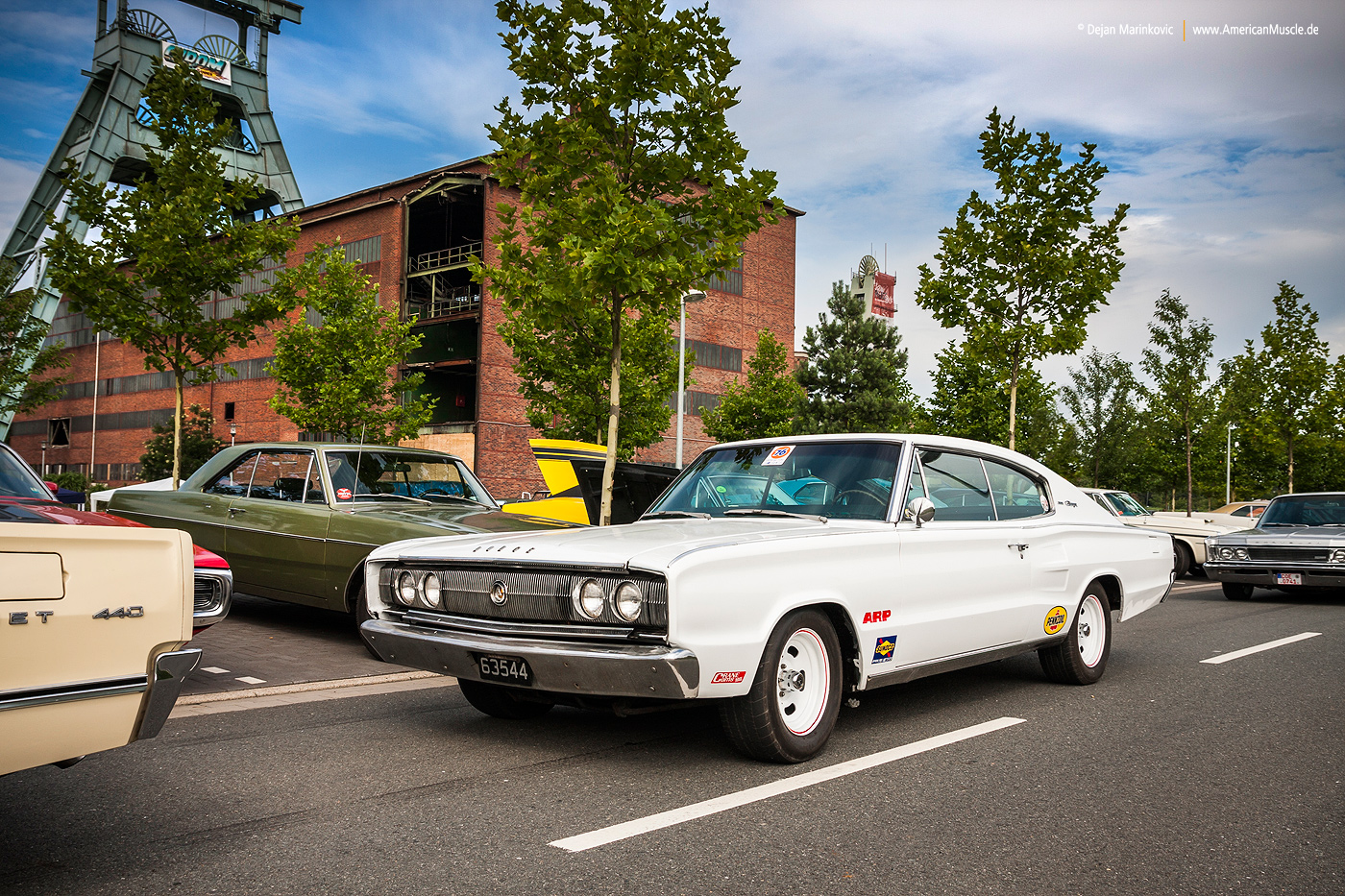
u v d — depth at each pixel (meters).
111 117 51.12
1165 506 38.09
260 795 3.59
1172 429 28.84
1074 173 14.20
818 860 2.98
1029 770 4.04
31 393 21.88
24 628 2.43
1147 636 8.50
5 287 22.08
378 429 26.52
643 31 8.71
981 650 5.02
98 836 3.13
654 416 21.33
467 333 43.47
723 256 8.95
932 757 4.23
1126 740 4.58
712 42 8.95
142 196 12.45
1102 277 13.95
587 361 20.14
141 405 61.03
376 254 43.44
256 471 8.13
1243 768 4.12
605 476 8.94
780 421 30.52
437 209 44.19
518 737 4.53
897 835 3.22
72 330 68.38
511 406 38.97
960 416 23.48
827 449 5.11
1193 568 15.44
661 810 3.44
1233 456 39.38
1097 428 27.53
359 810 3.43
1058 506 5.91
